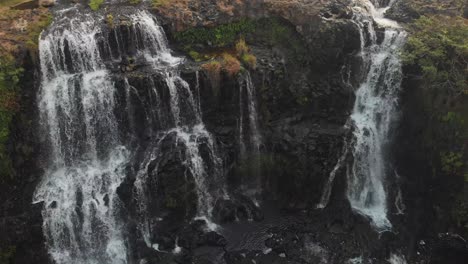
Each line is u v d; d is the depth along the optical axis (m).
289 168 28.28
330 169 28.02
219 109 27.88
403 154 28.45
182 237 25.53
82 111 25.53
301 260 24.77
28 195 24.61
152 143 26.58
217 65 26.89
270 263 24.52
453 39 26.91
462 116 26.39
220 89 27.36
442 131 26.94
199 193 26.98
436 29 27.86
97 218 24.81
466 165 26.14
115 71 26.42
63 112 25.42
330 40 28.48
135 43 27.81
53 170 25.67
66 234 24.39
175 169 25.95
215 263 24.34
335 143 28.08
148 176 25.58
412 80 27.61
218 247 25.33
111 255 24.81
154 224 25.73
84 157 26.06
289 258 24.86
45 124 25.30
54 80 25.66
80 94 25.45
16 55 24.94
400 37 28.45
